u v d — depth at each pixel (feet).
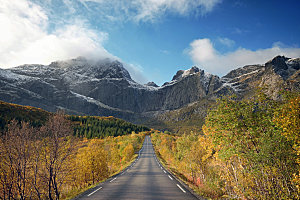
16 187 39.09
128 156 145.38
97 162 60.90
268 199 21.29
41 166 37.73
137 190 32.48
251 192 23.15
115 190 32.73
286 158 20.63
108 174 66.80
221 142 27.63
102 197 27.27
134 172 64.34
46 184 37.96
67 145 38.22
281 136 20.51
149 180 45.06
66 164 40.52
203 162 51.29
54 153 36.17
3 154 34.71
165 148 164.04
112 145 186.60
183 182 41.83
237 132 25.12
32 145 36.09
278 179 20.95
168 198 26.13
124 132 392.68
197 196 27.37
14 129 35.70
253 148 24.04
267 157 20.75
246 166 25.21
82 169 57.88
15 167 35.40
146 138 441.68
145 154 178.40
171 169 73.72
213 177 45.32
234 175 28.96
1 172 36.09
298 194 19.13
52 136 36.68
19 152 35.17
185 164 68.74
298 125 17.34
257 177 22.34
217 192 34.86
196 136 74.90
